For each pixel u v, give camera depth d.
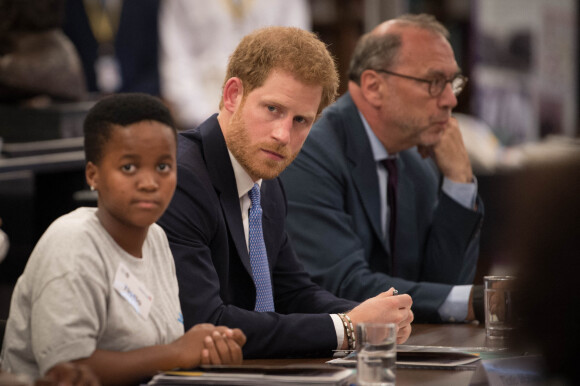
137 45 15.94
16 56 12.54
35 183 11.12
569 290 2.51
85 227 3.91
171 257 4.46
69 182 10.98
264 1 16.14
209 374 3.93
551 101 17.28
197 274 5.01
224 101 5.41
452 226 7.54
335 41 19.33
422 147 7.65
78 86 13.16
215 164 5.39
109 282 3.92
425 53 7.36
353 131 7.51
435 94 7.39
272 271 5.99
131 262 4.06
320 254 6.96
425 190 7.82
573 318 2.54
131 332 3.97
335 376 3.92
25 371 3.89
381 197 7.57
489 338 5.69
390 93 7.40
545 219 2.48
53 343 3.69
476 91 17.05
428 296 6.60
